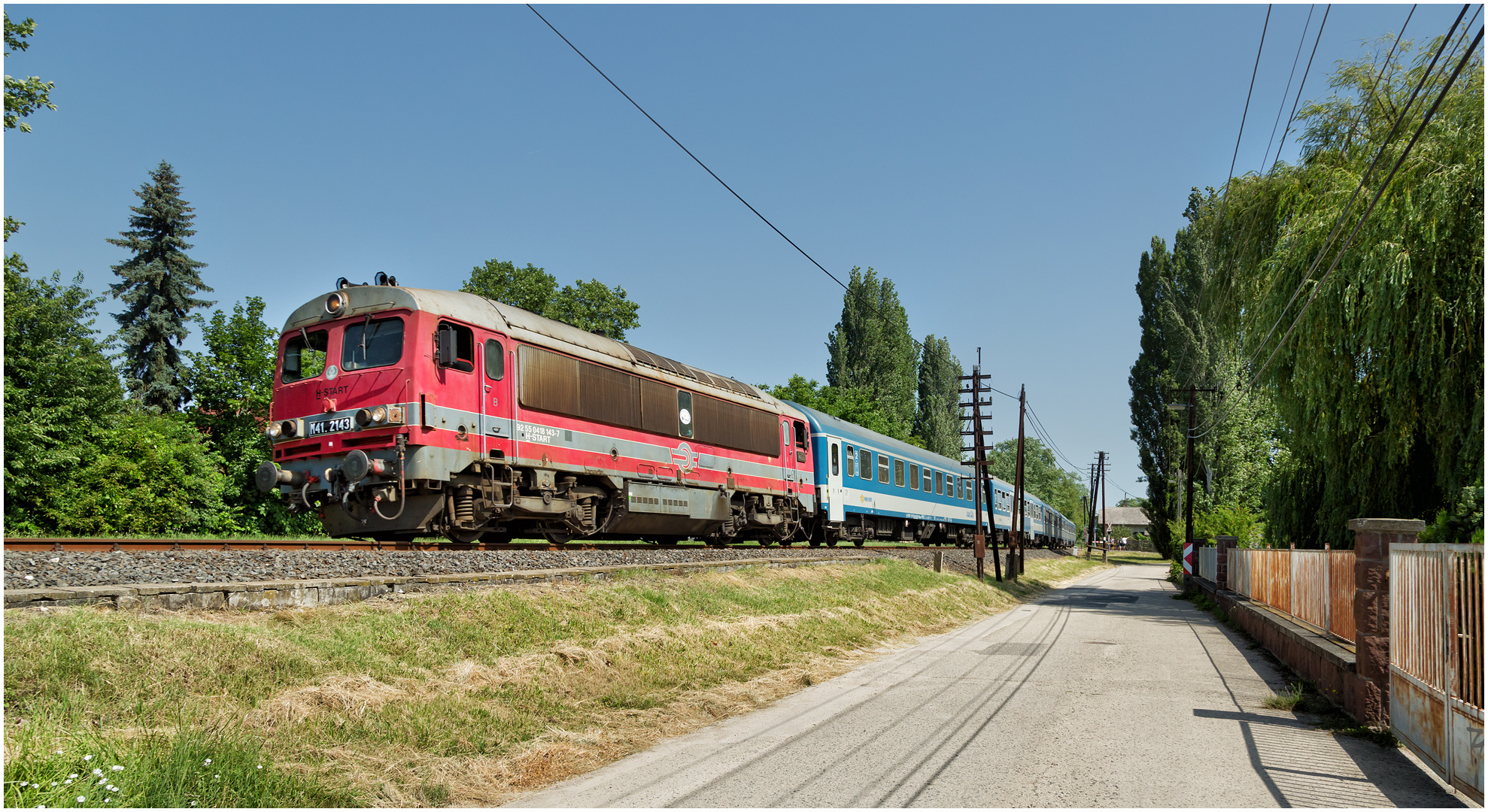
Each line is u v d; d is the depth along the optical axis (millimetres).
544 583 10836
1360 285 16484
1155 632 15055
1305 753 6480
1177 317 50906
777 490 21797
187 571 8859
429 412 12148
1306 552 10875
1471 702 5320
